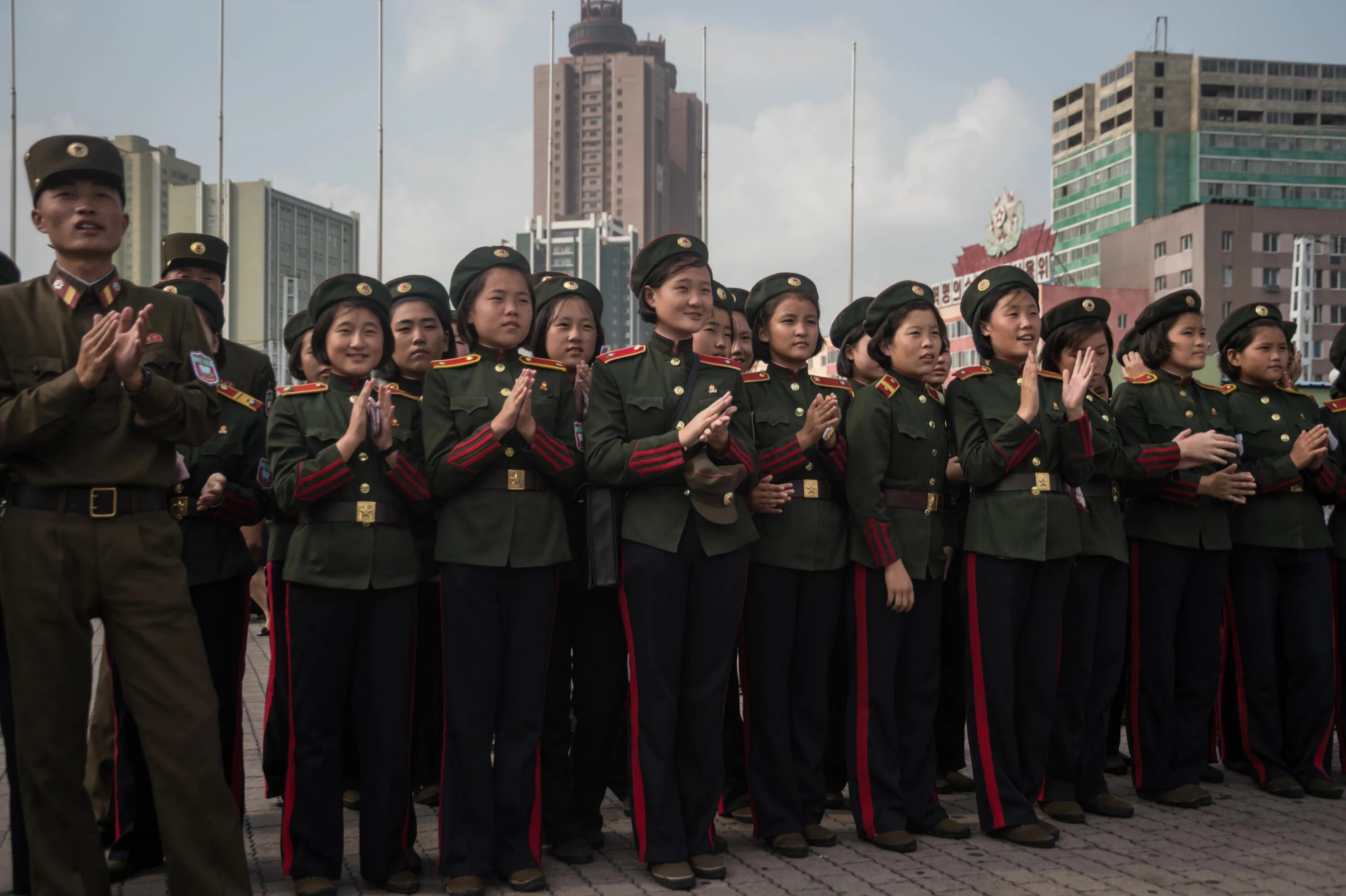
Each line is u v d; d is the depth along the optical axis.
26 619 3.58
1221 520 5.56
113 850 4.35
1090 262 96.25
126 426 3.69
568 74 168.00
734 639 4.52
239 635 4.67
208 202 70.69
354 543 4.21
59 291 3.77
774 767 4.67
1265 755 5.65
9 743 4.00
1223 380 6.27
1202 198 90.50
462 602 4.26
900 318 5.02
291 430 4.37
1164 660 5.48
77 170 3.70
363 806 4.25
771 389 5.02
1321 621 5.70
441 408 4.44
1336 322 72.44
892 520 4.86
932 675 4.94
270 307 69.62
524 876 4.21
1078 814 5.05
